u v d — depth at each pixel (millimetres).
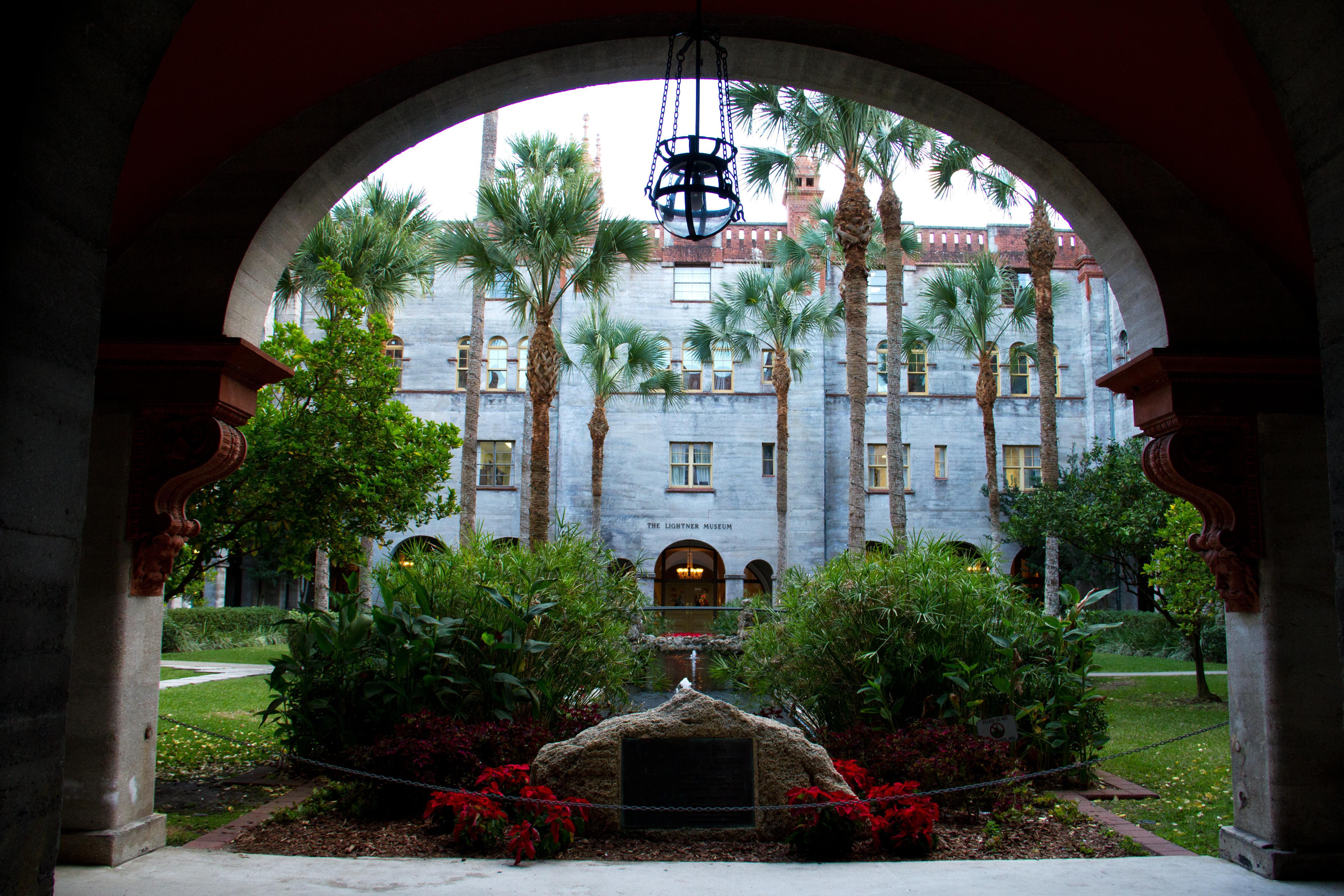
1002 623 8664
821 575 9414
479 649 7918
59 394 2803
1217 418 5809
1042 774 6500
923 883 5277
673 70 6430
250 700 13172
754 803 6145
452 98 6223
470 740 6891
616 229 15742
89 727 5742
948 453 30922
